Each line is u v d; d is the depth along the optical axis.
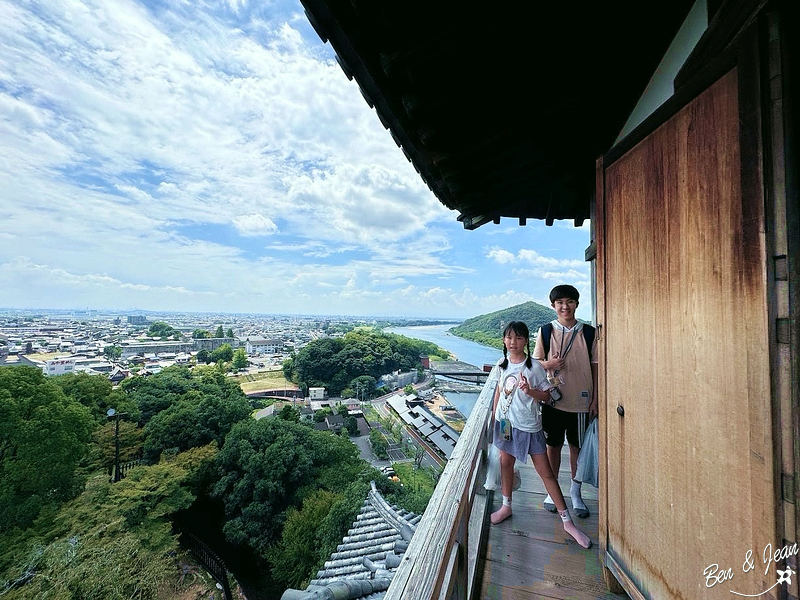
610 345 1.43
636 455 1.23
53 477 11.30
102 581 7.75
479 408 2.17
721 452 0.83
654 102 1.65
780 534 0.66
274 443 15.61
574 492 2.19
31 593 7.43
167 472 13.01
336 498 13.01
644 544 1.17
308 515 12.48
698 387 0.92
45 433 10.98
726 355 0.82
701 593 0.89
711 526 0.86
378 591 2.96
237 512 15.21
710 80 0.86
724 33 0.92
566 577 1.61
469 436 1.68
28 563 8.17
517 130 1.71
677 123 1.00
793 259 0.65
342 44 1.26
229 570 13.09
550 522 2.08
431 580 0.79
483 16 1.11
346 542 5.11
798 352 0.64
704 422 0.89
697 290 0.92
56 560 7.96
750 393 0.74
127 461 16.42
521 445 1.92
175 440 17.36
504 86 1.41
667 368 1.05
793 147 0.65
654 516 1.11
